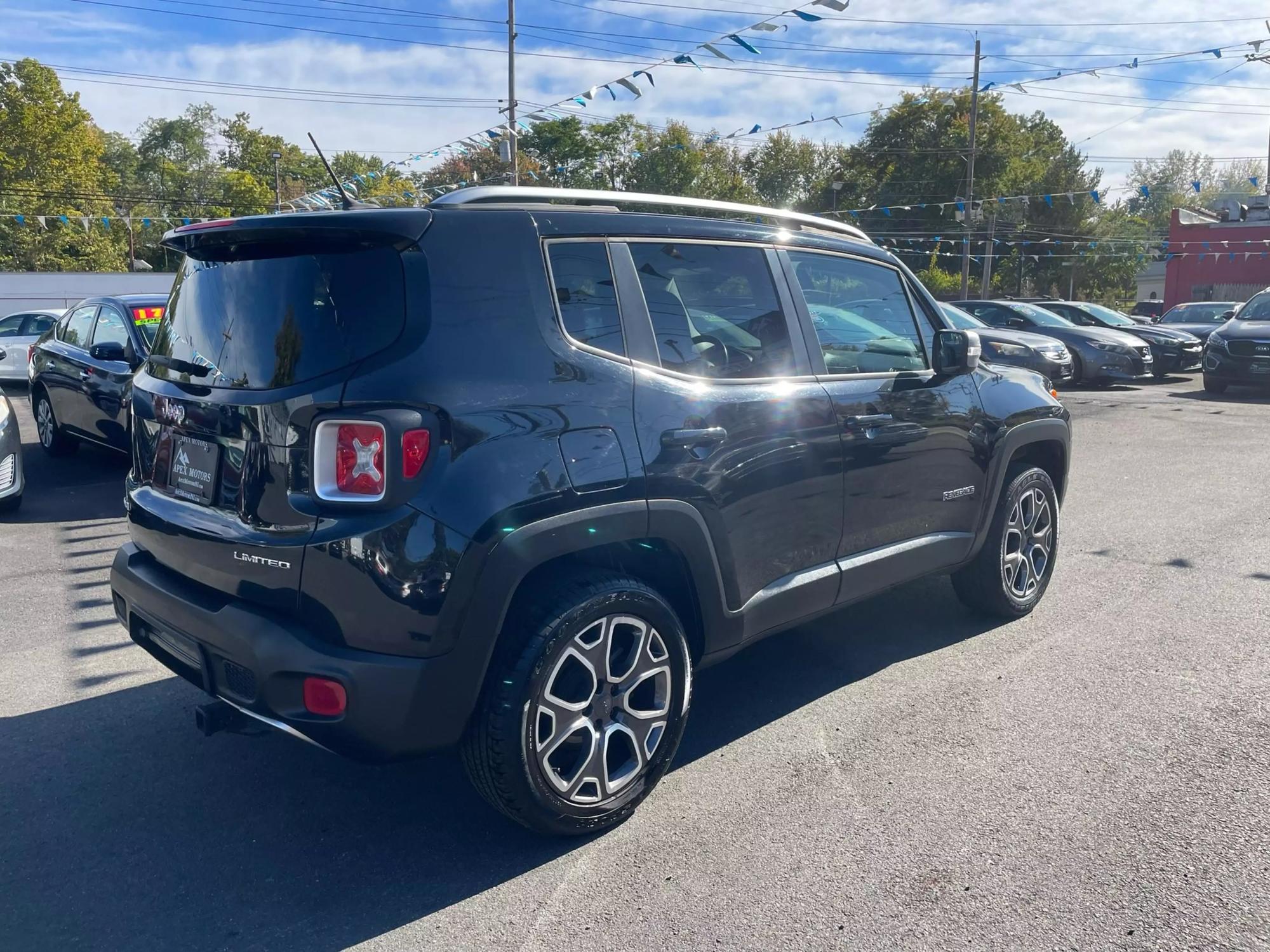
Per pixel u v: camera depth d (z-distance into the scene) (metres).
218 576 2.82
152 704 4.03
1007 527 4.69
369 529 2.51
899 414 3.93
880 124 48.31
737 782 3.35
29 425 12.17
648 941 2.53
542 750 2.80
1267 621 4.83
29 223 43.16
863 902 2.67
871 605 5.19
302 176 48.47
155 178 76.50
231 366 2.87
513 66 24.84
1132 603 5.14
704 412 3.16
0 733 3.76
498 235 2.84
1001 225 44.53
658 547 3.12
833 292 3.88
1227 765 3.38
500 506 2.62
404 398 2.54
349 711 2.55
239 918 2.66
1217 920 2.56
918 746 3.58
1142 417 12.65
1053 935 2.51
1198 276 32.69
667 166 38.78
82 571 5.98
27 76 42.81
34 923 2.64
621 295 3.08
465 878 2.83
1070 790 3.23
